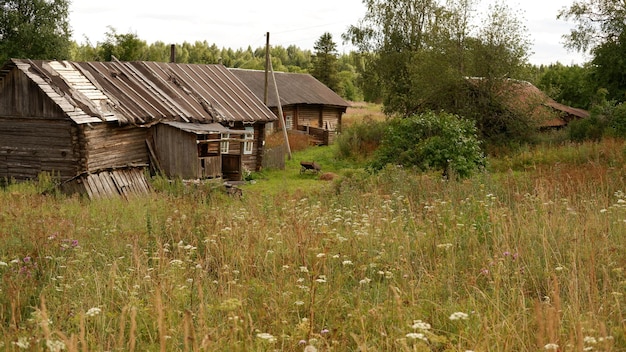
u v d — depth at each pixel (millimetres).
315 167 30062
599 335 4930
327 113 50969
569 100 50969
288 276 7312
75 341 4168
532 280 7059
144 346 5449
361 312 5961
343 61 155875
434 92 34781
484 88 33531
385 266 7367
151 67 28469
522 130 33406
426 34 38719
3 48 49875
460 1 34500
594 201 11492
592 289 6148
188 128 24016
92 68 25672
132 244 9062
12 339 5188
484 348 4930
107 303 6371
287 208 12945
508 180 15227
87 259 8031
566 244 8141
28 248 8711
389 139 23594
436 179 16438
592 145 26672
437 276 7121
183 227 9984
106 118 22516
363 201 13516
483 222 9156
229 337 5145
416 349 4512
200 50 143375
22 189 19938
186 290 6590
